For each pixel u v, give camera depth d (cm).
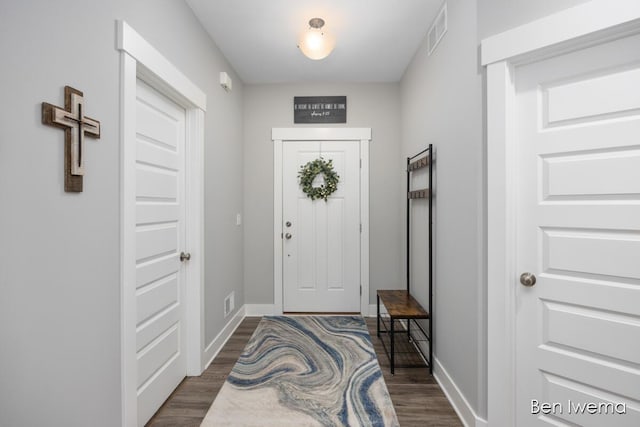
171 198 181
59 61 96
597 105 121
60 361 97
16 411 85
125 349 127
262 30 217
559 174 129
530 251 136
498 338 139
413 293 259
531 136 135
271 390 183
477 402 147
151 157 159
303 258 316
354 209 313
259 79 302
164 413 164
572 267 127
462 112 162
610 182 119
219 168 241
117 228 124
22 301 86
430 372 203
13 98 83
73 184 101
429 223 207
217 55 238
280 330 273
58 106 96
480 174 145
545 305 134
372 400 173
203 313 206
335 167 313
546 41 123
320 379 194
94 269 112
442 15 188
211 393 182
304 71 285
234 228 282
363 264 312
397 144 309
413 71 257
